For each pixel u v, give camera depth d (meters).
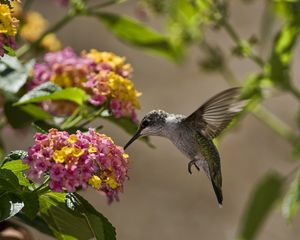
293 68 22.42
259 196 10.83
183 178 20.50
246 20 24.14
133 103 7.53
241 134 21.28
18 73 7.90
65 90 7.35
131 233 19.33
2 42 6.12
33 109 7.83
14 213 5.96
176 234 19.48
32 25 9.67
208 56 11.57
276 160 20.91
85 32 23.67
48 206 6.50
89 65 7.89
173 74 22.95
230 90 7.57
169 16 11.34
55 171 5.89
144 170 20.50
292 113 21.42
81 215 6.42
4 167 6.11
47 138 6.03
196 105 22.34
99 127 6.97
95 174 6.06
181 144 7.84
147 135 7.65
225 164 20.75
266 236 18.84
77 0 9.42
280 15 10.82
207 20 10.52
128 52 23.47
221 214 19.86
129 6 24.14
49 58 8.20
